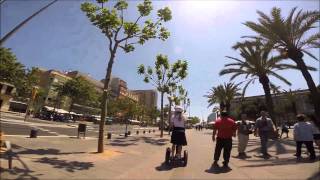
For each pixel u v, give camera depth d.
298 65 22.92
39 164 7.61
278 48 23.92
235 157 10.95
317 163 8.49
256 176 7.00
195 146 16.58
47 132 21.81
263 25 22.97
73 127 37.69
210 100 61.47
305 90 69.50
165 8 13.57
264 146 10.95
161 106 30.86
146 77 31.61
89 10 12.20
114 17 12.07
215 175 7.37
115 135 27.59
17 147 10.62
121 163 9.28
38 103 77.06
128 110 56.31
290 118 69.19
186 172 7.84
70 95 70.38
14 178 5.88
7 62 45.75
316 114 22.14
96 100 80.19
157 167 8.68
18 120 33.34
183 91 36.50
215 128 8.80
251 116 71.88
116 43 12.82
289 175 6.89
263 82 29.42
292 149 13.75
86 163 8.70
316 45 22.56
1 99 10.98
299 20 21.84
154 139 23.59
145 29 13.47
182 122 9.17
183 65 31.70
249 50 28.08
